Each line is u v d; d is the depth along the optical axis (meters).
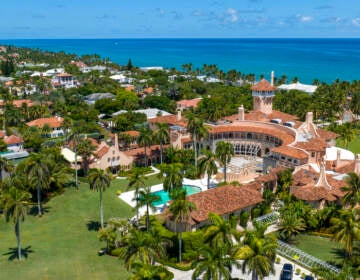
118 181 104.94
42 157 86.38
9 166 95.69
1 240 73.50
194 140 110.81
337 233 58.81
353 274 53.72
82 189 99.69
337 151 104.31
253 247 47.75
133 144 133.75
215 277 45.66
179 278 59.53
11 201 63.84
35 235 75.56
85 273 60.16
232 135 123.88
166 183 79.56
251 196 78.81
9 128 146.62
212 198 75.88
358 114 179.25
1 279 58.12
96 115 174.50
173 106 199.50
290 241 70.44
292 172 92.38
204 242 55.72
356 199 69.75
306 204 79.38
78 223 80.94
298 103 180.38
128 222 74.06
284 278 56.25
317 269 55.12
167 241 60.69
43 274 59.81
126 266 52.41
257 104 138.62
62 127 147.12
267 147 119.69
